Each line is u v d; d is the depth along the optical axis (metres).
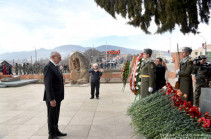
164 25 9.20
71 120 4.49
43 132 3.74
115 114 4.97
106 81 12.70
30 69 19.20
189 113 2.39
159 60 5.27
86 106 5.95
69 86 10.98
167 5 7.86
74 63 12.21
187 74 4.05
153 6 8.96
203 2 8.09
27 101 7.02
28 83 12.87
